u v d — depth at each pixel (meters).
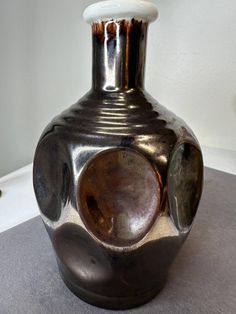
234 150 1.09
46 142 0.33
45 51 0.94
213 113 1.10
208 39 1.03
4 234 0.51
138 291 0.36
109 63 0.32
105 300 0.36
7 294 0.38
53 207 0.34
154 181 0.30
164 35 1.11
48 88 0.99
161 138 0.31
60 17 0.95
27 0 0.85
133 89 0.34
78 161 0.30
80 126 0.31
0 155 0.92
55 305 0.37
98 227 0.31
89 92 0.36
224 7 0.97
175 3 1.06
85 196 0.30
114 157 0.30
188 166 0.34
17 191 0.69
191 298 0.39
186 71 1.11
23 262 0.44
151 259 0.33
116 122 0.31
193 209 0.36
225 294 0.40
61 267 0.40
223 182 0.78
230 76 1.03
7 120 0.90
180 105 1.17
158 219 0.31
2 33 0.82
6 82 0.87
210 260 0.47
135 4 0.30
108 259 0.32
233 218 0.60
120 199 0.31
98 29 0.32
